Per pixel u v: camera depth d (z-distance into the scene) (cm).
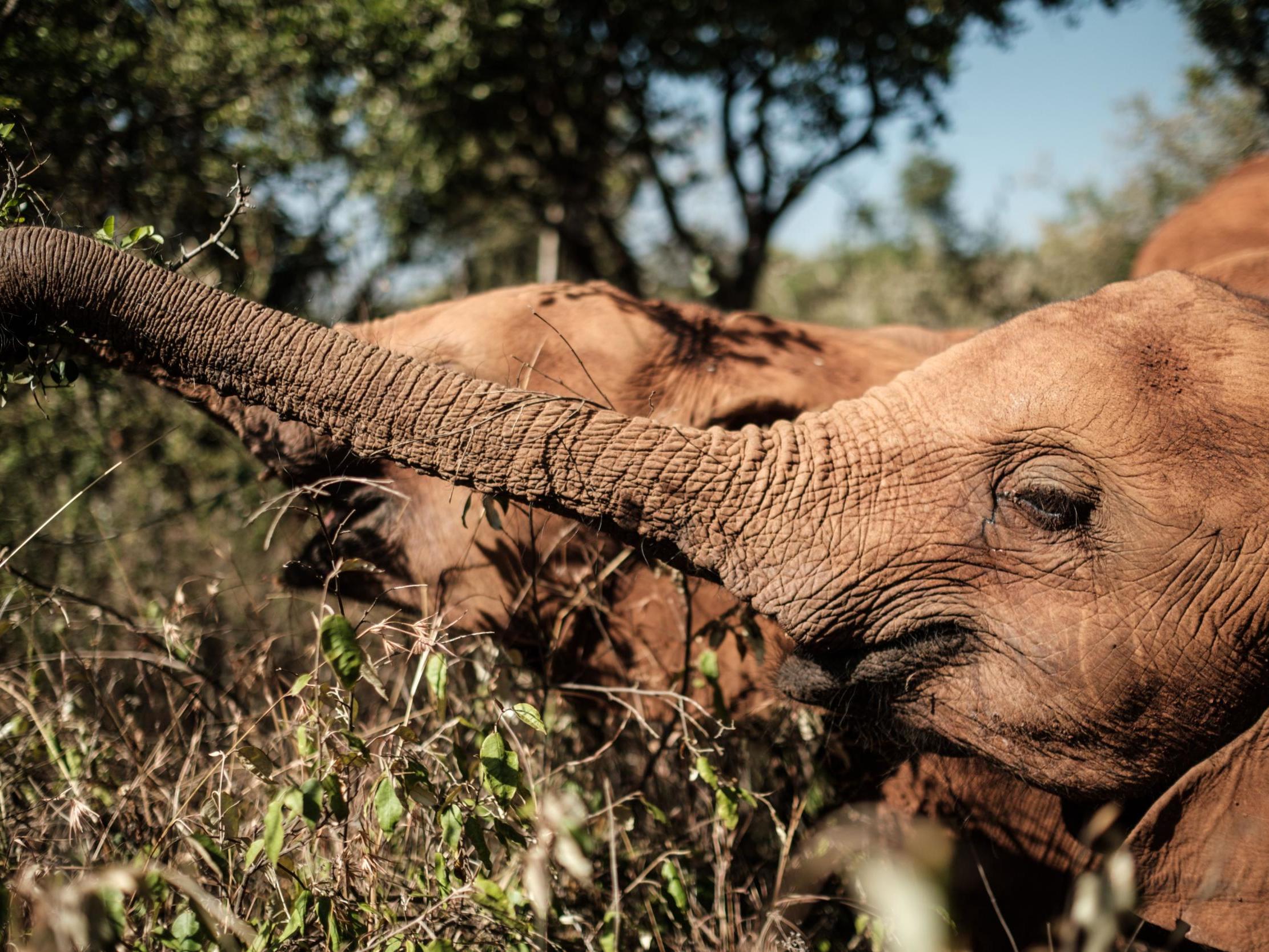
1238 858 242
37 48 388
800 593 254
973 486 253
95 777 282
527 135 1014
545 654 326
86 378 367
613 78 988
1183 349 244
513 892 229
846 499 256
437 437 251
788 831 309
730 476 256
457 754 251
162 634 336
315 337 255
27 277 255
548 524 318
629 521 255
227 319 256
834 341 376
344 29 591
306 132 643
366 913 236
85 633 379
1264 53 821
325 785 219
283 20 533
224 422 314
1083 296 268
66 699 304
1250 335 242
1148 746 248
